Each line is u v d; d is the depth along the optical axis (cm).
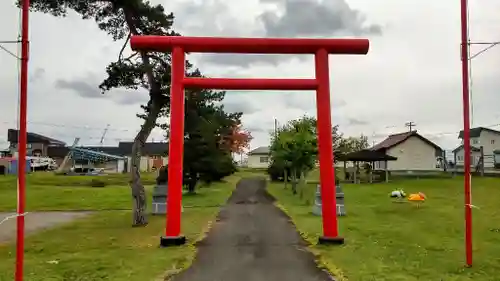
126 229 1268
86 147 7238
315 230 1196
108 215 1684
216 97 2367
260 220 1441
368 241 1030
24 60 679
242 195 2623
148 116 1409
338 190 1590
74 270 761
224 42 1018
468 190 792
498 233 1145
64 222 1470
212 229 1240
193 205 2019
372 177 3988
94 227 1323
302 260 833
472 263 793
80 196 2572
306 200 2180
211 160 2550
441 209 1758
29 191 2883
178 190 1016
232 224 1346
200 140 2525
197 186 3164
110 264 802
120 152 7119
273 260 834
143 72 1366
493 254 878
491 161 4972
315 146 2423
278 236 1114
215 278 707
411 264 793
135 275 725
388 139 5122
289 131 2708
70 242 1052
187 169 2586
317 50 1037
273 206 1955
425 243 1004
